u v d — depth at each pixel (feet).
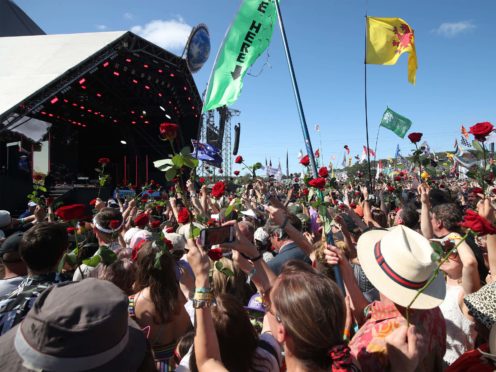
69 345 3.86
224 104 15.01
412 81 21.47
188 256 5.78
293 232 9.34
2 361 4.00
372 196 25.22
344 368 4.54
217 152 36.91
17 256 9.55
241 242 7.04
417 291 5.89
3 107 40.14
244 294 10.55
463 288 8.20
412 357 5.39
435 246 5.94
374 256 6.65
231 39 15.02
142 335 4.95
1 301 7.66
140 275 8.61
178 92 68.80
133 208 18.95
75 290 4.26
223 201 14.47
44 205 18.49
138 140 85.20
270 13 14.70
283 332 4.99
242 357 6.29
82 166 85.81
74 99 63.31
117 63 53.78
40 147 58.13
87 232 15.42
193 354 6.35
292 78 12.63
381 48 21.85
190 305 9.74
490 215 11.02
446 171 53.36
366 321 6.79
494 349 4.75
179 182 6.24
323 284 5.03
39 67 46.73
